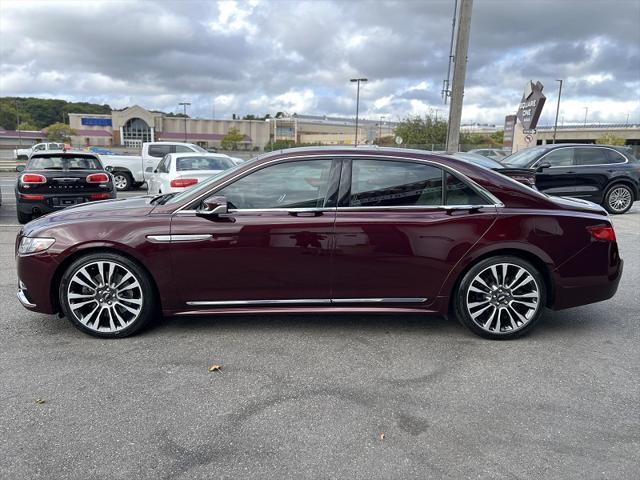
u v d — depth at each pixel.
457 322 4.53
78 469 2.46
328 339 4.11
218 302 4.04
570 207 4.15
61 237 3.95
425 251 3.97
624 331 4.34
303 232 3.93
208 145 94.75
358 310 4.08
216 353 3.82
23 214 9.66
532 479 2.41
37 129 115.75
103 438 2.71
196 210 3.99
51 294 4.05
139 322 4.06
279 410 3.01
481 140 70.88
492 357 3.79
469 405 3.09
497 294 4.06
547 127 81.25
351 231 3.94
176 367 3.57
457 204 4.04
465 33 13.74
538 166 11.34
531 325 4.09
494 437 2.75
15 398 3.12
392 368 3.59
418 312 4.11
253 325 4.41
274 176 4.02
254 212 3.97
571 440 2.73
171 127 92.88
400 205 4.02
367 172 4.03
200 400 3.12
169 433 2.76
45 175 9.27
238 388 3.28
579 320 4.61
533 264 4.11
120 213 4.06
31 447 2.62
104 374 3.45
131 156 18.25
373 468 2.48
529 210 4.04
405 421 2.90
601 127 81.75
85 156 10.06
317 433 2.78
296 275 3.99
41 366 3.57
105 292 4.03
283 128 101.56
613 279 4.18
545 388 3.31
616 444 2.70
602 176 11.47
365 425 2.86
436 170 4.05
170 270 3.96
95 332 4.06
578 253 4.06
